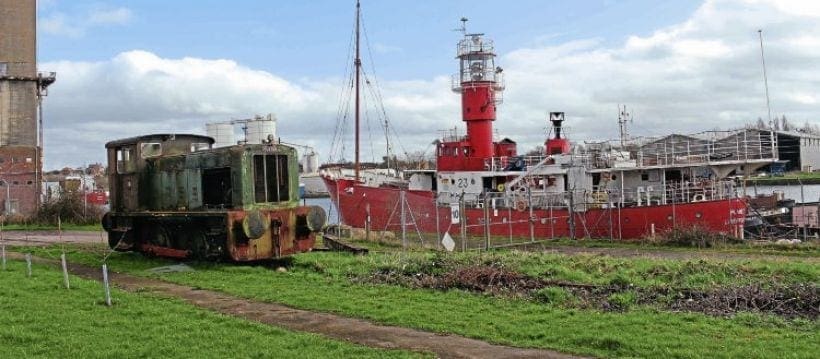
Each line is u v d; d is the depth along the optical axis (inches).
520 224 1282.0
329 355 393.4
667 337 432.1
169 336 438.0
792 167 3011.8
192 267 798.5
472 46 1471.5
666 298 556.4
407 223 1139.3
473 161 1448.1
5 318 486.0
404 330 470.0
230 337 435.5
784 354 389.4
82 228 1525.6
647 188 1184.8
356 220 1434.5
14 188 2011.6
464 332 458.3
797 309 510.6
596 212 1195.9
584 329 457.4
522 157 1443.2
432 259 742.5
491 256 756.6
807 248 956.6
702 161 1215.6
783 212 1232.8
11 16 2215.8
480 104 1462.8
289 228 834.2
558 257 754.2
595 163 1298.0
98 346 412.2
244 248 793.6
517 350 415.5
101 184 2891.2
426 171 1561.3
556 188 1330.0
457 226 1283.2
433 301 574.9
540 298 572.7
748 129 1284.4
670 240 1057.5
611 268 692.1
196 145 1015.0
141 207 946.7
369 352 402.6
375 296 599.2
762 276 639.8
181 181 894.4
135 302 557.3
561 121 1481.3
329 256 826.8
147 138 957.8
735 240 1035.3
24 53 2234.3
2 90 2176.4
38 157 2087.8
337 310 536.7
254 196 821.2
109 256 927.0
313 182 2780.5
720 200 1096.2
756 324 473.4
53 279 678.5
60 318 490.6
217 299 593.3
